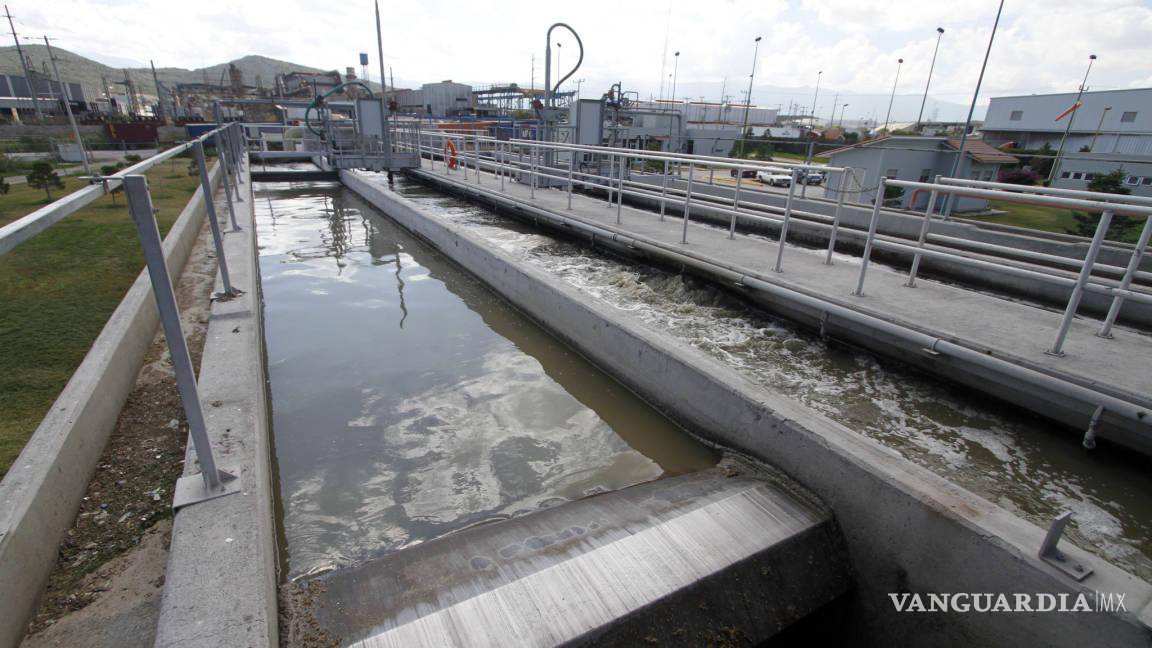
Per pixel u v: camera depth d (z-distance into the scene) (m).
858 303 4.71
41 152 27.41
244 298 4.79
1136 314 5.46
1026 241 7.34
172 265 5.49
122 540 2.46
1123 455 3.39
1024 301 6.28
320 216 12.80
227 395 3.25
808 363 4.66
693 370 4.10
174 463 2.95
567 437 4.31
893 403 4.05
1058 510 3.05
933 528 2.67
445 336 6.05
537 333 6.15
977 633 2.55
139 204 2.03
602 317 5.07
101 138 33.66
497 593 2.51
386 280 7.96
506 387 5.02
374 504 3.49
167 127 35.75
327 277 8.05
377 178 18.30
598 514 3.20
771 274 5.53
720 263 5.91
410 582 2.62
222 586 2.02
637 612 2.51
